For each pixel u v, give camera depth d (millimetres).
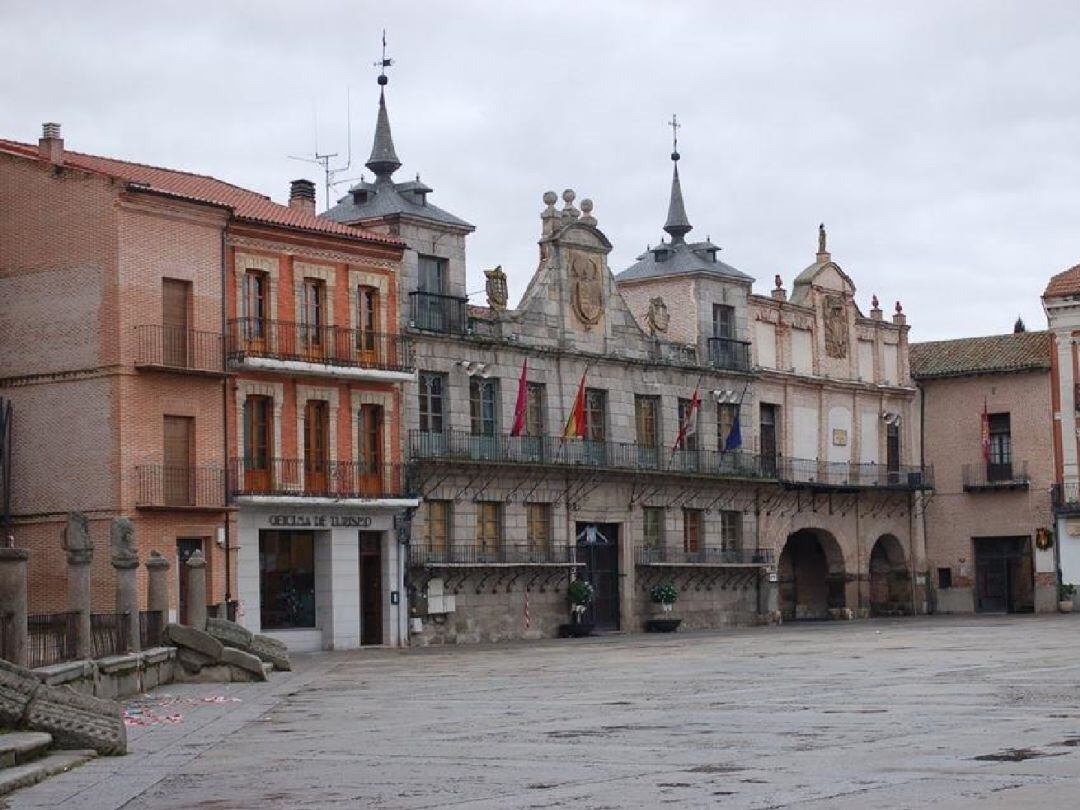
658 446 71688
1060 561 82062
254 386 54875
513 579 64438
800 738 20531
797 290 81875
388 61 64062
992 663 36375
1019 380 84000
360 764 19672
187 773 19500
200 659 37562
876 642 50250
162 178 55656
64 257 51750
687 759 18688
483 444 63531
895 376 86500
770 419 78688
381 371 58062
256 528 54531
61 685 27125
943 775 16297
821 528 80688
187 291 52781
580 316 68562
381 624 58906
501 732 23172
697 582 73375
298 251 56531
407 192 63031
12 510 52219
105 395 50688
